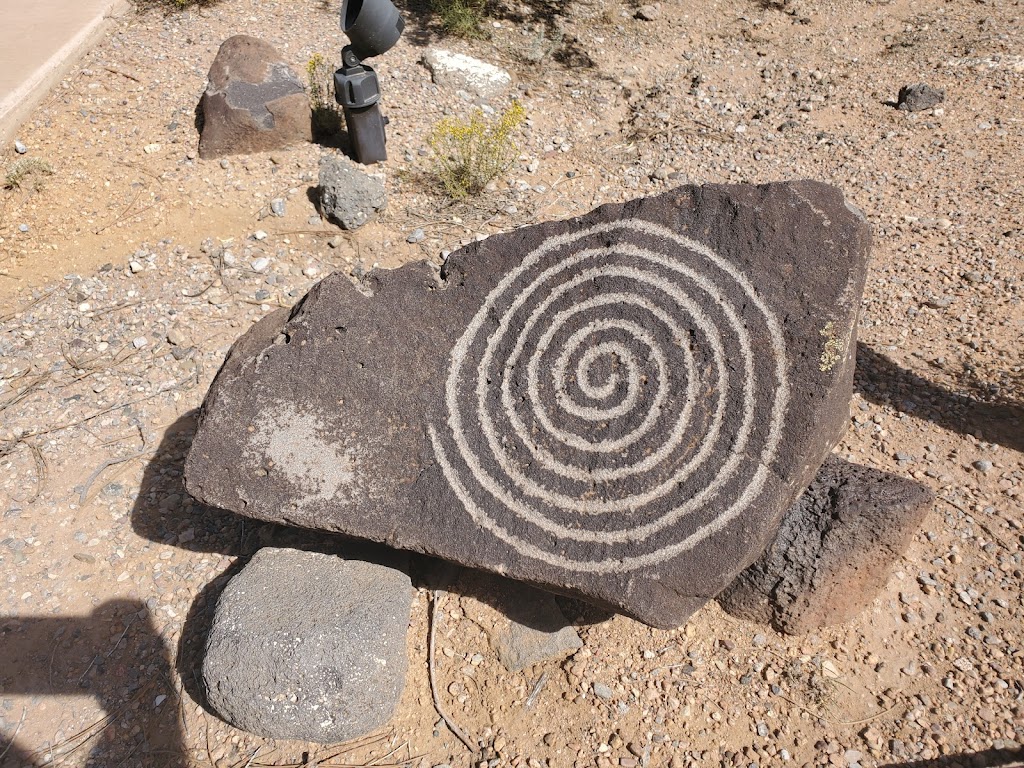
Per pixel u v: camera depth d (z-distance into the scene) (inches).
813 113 75.3
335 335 35.8
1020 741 31.9
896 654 35.1
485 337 35.4
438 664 35.4
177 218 56.8
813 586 34.3
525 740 33.0
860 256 32.6
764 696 33.9
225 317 51.4
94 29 71.2
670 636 35.8
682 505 32.1
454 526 33.5
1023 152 65.6
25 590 38.0
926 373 47.1
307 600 33.3
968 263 55.0
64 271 53.5
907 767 31.4
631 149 70.0
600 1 93.2
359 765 32.1
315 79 67.4
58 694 34.6
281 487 34.3
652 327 34.0
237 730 33.2
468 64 73.2
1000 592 36.6
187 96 65.9
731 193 33.9
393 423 34.8
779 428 31.8
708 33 90.4
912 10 94.2
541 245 35.7
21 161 58.4
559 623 35.8
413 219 58.4
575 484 33.2
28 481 42.4
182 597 37.9
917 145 68.6
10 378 47.4
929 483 41.0
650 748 32.5
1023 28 85.3
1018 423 43.5
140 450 44.1
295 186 59.6
